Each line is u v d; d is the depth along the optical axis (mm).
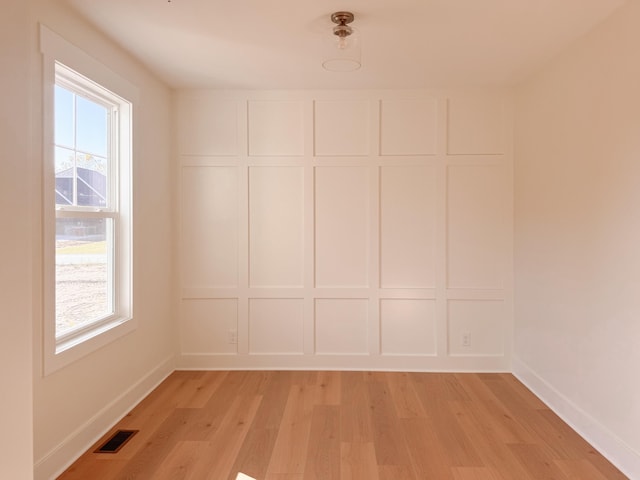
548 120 3170
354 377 3713
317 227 3885
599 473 2289
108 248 2979
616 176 2377
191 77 3523
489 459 2420
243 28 2629
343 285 3895
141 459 2412
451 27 2611
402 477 2248
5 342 1243
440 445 2572
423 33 2695
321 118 3863
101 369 2713
